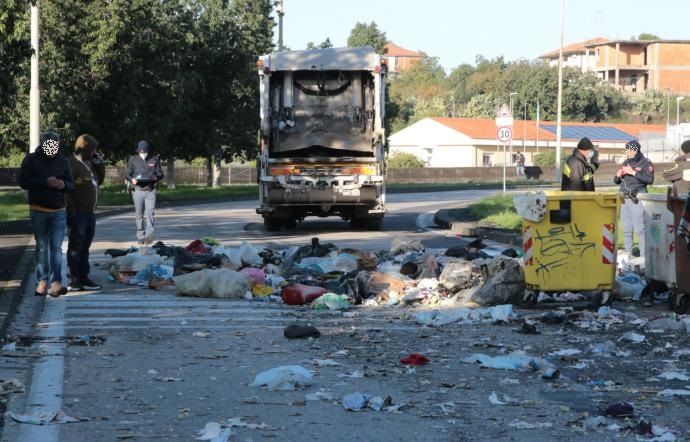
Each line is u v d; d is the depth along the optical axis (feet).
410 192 186.09
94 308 40.60
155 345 32.27
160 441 21.11
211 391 25.75
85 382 26.63
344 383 26.71
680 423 22.61
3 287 43.29
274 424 22.53
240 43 187.01
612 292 41.75
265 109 82.28
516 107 432.25
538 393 25.64
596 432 21.89
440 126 347.15
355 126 84.12
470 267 44.29
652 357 30.66
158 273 48.73
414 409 23.93
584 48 516.73
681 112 431.43
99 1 142.10
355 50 83.05
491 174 276.62
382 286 43.60
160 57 152.46
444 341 33.42
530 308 41.52
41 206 43.19
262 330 35.53
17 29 70.49
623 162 58.65
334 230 88.07
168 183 198.29
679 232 38.11
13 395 24.93
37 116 102.83
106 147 154.51
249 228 89.40
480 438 21.43
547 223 40.78
